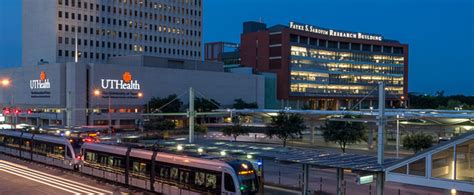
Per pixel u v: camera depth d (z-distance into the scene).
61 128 73.75
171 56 163.62
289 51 159.12
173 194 34.16
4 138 63.69
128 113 115.62
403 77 193.12
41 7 136.12
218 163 31.12
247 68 149.75
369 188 38.53
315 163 29.73
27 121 123.25
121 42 148.75
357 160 31.38
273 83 156.00
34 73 119.81
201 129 91.88
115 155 40.75
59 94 110.06
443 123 58.66
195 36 172.25
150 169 36.56
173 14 164.75
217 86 134.62
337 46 175.75
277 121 68.88
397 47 192.38
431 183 26.33
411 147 57.66
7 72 132.75
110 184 41.22
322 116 66.38
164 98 117.88
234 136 82.62
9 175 46.19
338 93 174.75
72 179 44.16
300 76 163.12
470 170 25.20
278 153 34.84
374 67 184.88
